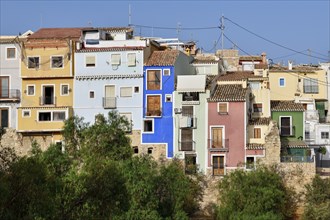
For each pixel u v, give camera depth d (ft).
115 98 549.95
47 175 315.58
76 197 323.98
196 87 535.60
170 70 545.44
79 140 443.32
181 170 496.64
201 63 595.06
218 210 477.36
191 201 492.95
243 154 522.88
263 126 538.06
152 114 541.75
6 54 565.12
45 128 551.18
